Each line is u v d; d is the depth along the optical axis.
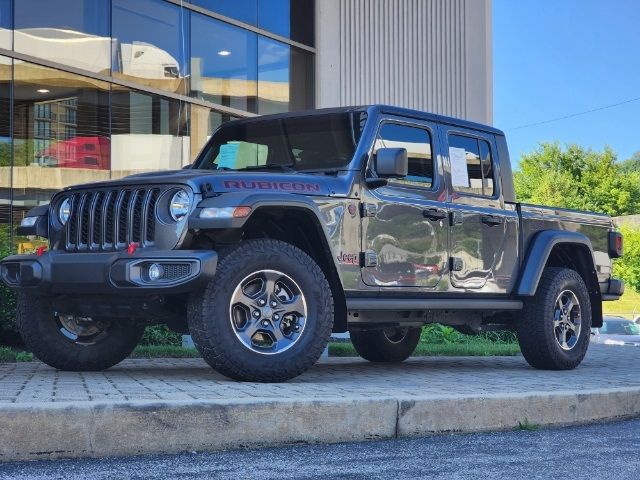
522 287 6.96
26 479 3.24
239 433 3.94
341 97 15.00
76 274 5.14
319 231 5.45
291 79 14.23
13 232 9.71
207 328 4.97
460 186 6.66
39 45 10.16
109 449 3.67
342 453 3.92
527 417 4.89
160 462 3.59
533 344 7.13
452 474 3.55
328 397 4.28
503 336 12.45
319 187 5.60
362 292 5.80
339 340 10.54
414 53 16.06
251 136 6.59
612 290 8.00
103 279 5.03
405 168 5.77
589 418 5.20
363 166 5.92
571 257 7.77
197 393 4.41
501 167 7.07
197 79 12.43
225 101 12.91
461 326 6.92
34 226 5.80
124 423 3.70
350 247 5.72
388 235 5.96
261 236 5.66
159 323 5.77
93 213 5.36
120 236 5.24
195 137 12.34
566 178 61.94
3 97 9.73
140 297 5.18
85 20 10.75
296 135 6.34
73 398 4.07
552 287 7.14
